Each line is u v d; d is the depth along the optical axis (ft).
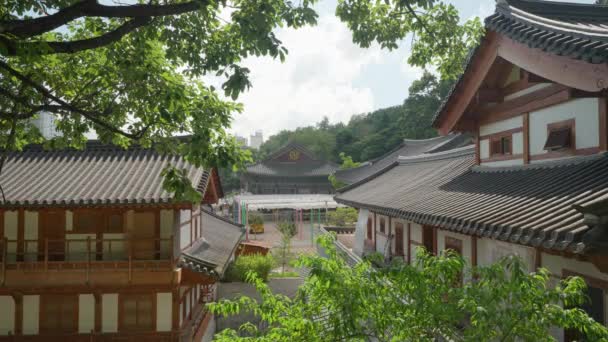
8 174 40.27
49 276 35.60
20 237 37.93
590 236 12.55
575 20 28.89
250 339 12.44
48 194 35.76
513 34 23.03
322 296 12.50
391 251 45.21
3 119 20.16
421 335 11.78
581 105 22.47
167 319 38.04
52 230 38.11
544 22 22.06
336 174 146.92
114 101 22.97
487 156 33.22
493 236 18.37
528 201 20.33
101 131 23.81
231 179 262.88
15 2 17.08
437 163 51.98
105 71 21.79
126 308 38.04
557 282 18.86
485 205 22.79
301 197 142.92
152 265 36.04
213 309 13.51
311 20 20.10
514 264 11.41
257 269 67.77
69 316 37.83
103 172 41.34
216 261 45.44
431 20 24.68
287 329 12.11
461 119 34.17
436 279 12.00
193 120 20.12
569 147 23.41
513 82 28.60
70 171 41.47
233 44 22.00
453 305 11.68
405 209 31.42
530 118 27.20
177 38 21.57
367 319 12.09
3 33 13.35
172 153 22.82
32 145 45.09
